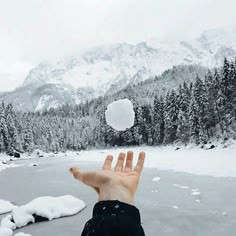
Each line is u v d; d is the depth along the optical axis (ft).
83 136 345.31
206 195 44.83
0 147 216.54
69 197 38.78
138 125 231.91
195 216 34.01
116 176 3.15
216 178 62.13
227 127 156.04
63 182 66.28
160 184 57.06
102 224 2.60
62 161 153.69
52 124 375.45
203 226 30.48
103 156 171.63
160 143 206.49
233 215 33.76
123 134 243.60
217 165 83.56
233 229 29.12
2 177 83.15
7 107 255.09
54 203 36.06
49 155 243.40
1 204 40.47
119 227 2.58
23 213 32.99
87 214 35.96
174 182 59.06
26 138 245.65
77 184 61.82
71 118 476.54
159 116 209.46
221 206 38.04
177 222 32.14
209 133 163.94
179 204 40.06
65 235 28.84
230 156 110.52
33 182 68.44
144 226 31.24
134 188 3.09
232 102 161.79
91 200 44.06
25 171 99.91
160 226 31.04
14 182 70.03
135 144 239.09
